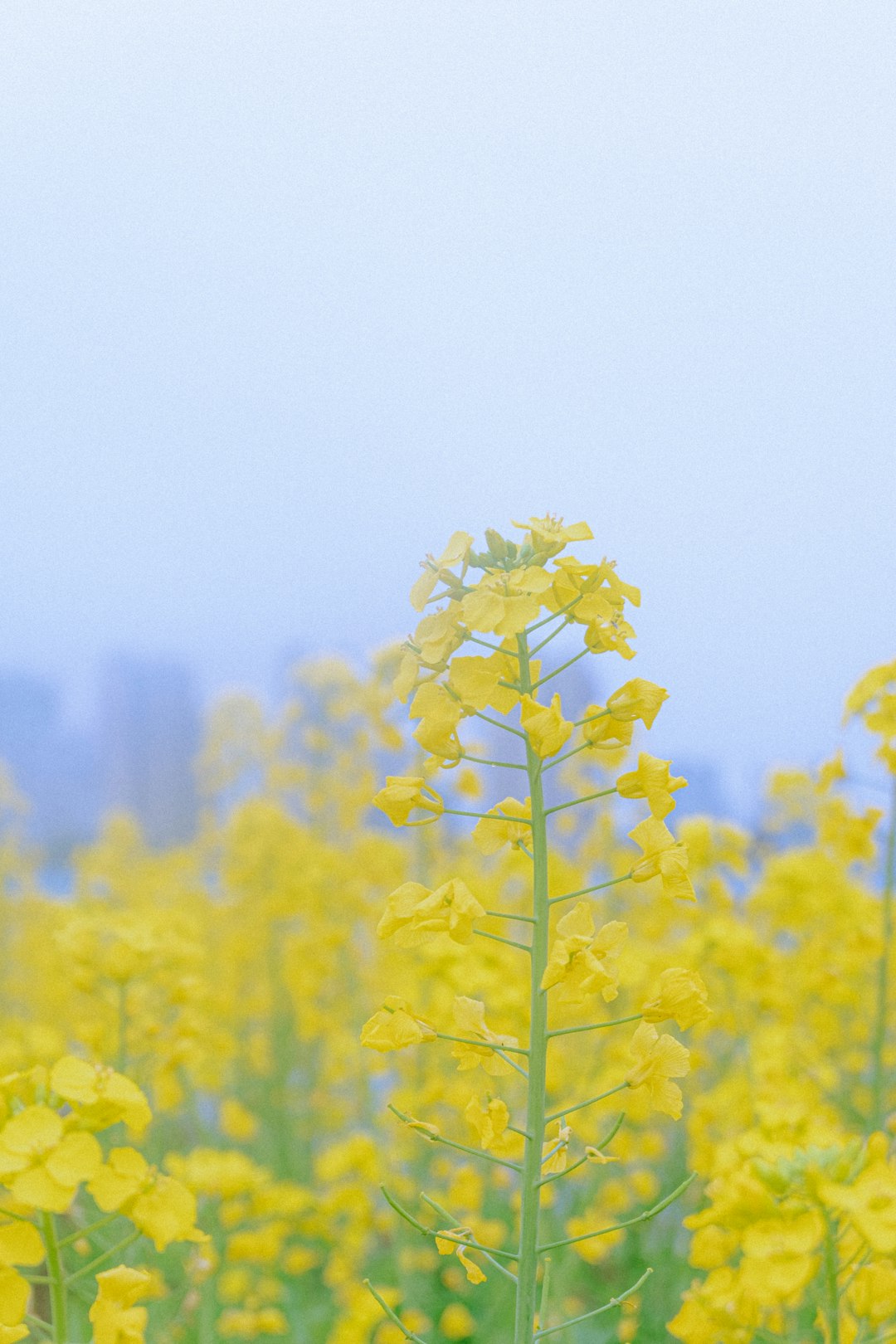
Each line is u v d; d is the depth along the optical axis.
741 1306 2.41
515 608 2.19
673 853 2.29
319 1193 6.71
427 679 2.40
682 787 2.36
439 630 2.29
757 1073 4.37
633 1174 5.64
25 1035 5.05
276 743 8.57
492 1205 6.17
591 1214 4.87
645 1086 2.30
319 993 7.43
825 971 4.97
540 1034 2.31
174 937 4.32
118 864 10.44
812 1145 2.44
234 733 9.91
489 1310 5.09
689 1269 5.12
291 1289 5.88
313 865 6.88
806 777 7.27
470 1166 4.41
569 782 7.10
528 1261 2.26
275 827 7.63
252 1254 4.32
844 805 4.66
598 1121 5.05
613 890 6.73
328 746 7.65
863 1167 2.35
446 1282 5.75
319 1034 6.87
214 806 10.02
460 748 2.33
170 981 4.36
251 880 7.54
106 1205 2.03
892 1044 5.44
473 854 6.62
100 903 7.29
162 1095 5.14
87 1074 2.11
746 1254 2.26
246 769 9.88
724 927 4.87
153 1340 4.13
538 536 2.36
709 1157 4.11
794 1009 5.07
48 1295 3.21
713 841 5.70
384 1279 5.92
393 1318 2.23
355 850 6.50
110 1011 4.62
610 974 2.22
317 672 7.71
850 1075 5.41
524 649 2.36
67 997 7.04
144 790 16.66
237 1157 4.19
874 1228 2.15
